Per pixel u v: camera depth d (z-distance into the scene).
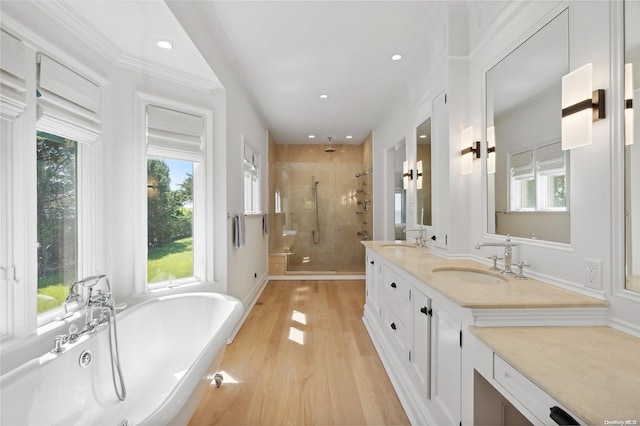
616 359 0.87
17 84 1.39
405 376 1.89
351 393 1.93
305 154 6.44
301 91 3.68
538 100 1.55
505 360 0.92
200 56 2.22
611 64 1.14
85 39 1.87
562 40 1.40
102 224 2.04
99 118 2.01
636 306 1.05
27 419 1.22
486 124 2.02
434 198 2.54
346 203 5.59
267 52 2.77
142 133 2.34
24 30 1.42
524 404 0.86
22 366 1.25
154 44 2.06
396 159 4.41
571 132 1.30
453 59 2.23
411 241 3.19
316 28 2.42
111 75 2.13
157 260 2.52
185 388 1.17
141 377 1.90
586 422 0.61
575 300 1.17
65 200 1.84
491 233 1.97
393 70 3.12
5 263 1.42
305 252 5.53
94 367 1.58
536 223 1.57
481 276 1.80
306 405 1.81
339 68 3.09
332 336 2.83
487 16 1.98
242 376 2.12
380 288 2.63
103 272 2.05
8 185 1.43
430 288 1.56
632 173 1.08
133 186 2.30
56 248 1.77
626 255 1.09
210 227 2.74
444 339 1.40
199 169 2.72
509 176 1.79
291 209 5.55
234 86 3.14
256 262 4.34
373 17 2.30
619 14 1.12
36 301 1.50
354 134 5.66
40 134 1.67
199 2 2.07
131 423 1.51
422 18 2.34
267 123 5.01
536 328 1.12
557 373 0.79
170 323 2.20
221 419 1.68
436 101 2.49
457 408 1.27
